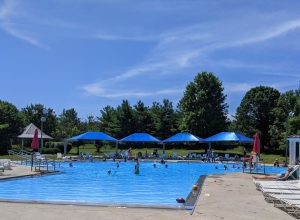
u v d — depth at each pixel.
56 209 11.50
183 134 52.75
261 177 23.05
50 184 22.64
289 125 56.44
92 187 22.06
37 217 10.30
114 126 78.50
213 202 13.28
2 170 26.05
